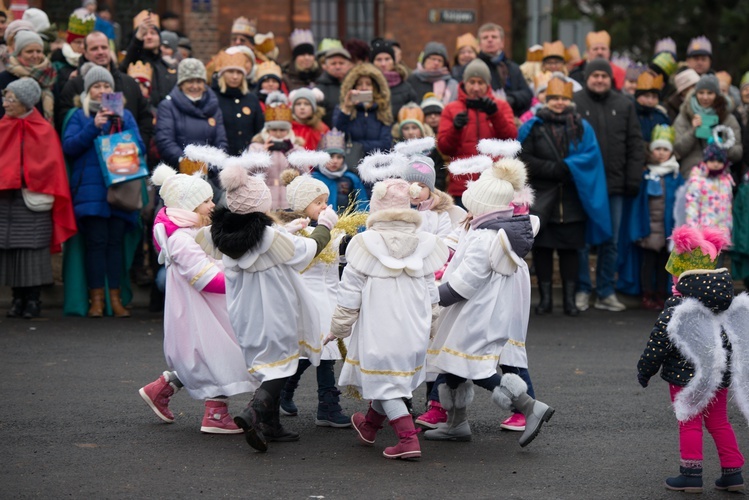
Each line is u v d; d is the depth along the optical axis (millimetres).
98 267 12461
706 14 32594
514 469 6992
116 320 12305
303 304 7387
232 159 7805
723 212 13312
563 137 13008
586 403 8859
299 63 15031
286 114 11891
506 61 14789
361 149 12305
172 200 7898
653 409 8680
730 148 13766
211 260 7750
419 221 7305
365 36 21797
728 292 6609
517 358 7770
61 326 11859
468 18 21797
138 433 7742
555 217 13133
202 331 7672
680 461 6797
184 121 12344
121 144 12109
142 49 13883
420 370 7309
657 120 14422
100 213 12250
